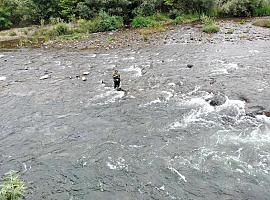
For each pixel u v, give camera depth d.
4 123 22.42
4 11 49.50
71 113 23.17
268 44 34.34
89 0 48.53
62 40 42.53
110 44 39.09
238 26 42.91
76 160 18.23
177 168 16.97
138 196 15.41
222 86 25.00
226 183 15.77
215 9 49.81
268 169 16.42
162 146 18.78
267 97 22.80
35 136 20.75
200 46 35.41
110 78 28.39
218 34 39.62
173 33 41.72
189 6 49.81
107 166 17.56
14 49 39.88
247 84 25.03
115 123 21.53
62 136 20.56
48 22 50.78
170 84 26.27
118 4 48.62
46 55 36.50
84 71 30.47
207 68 28.86
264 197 14.87
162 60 31.84
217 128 19.92
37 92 26.81
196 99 23.45
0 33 47.06
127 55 34.31
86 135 20.48
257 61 29.62
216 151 17.94
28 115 23.30
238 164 16.88
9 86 28.31
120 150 18.78
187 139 19.19
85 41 41.34
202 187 15.66
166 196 15.28
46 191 16.14
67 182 16.66
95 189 16.06
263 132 19.17
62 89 27.00
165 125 20.77
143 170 17.05
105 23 45.84
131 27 46.97
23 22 51.06
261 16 48.66
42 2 50.59
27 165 18.11
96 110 23.30
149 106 23.19
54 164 18.05
